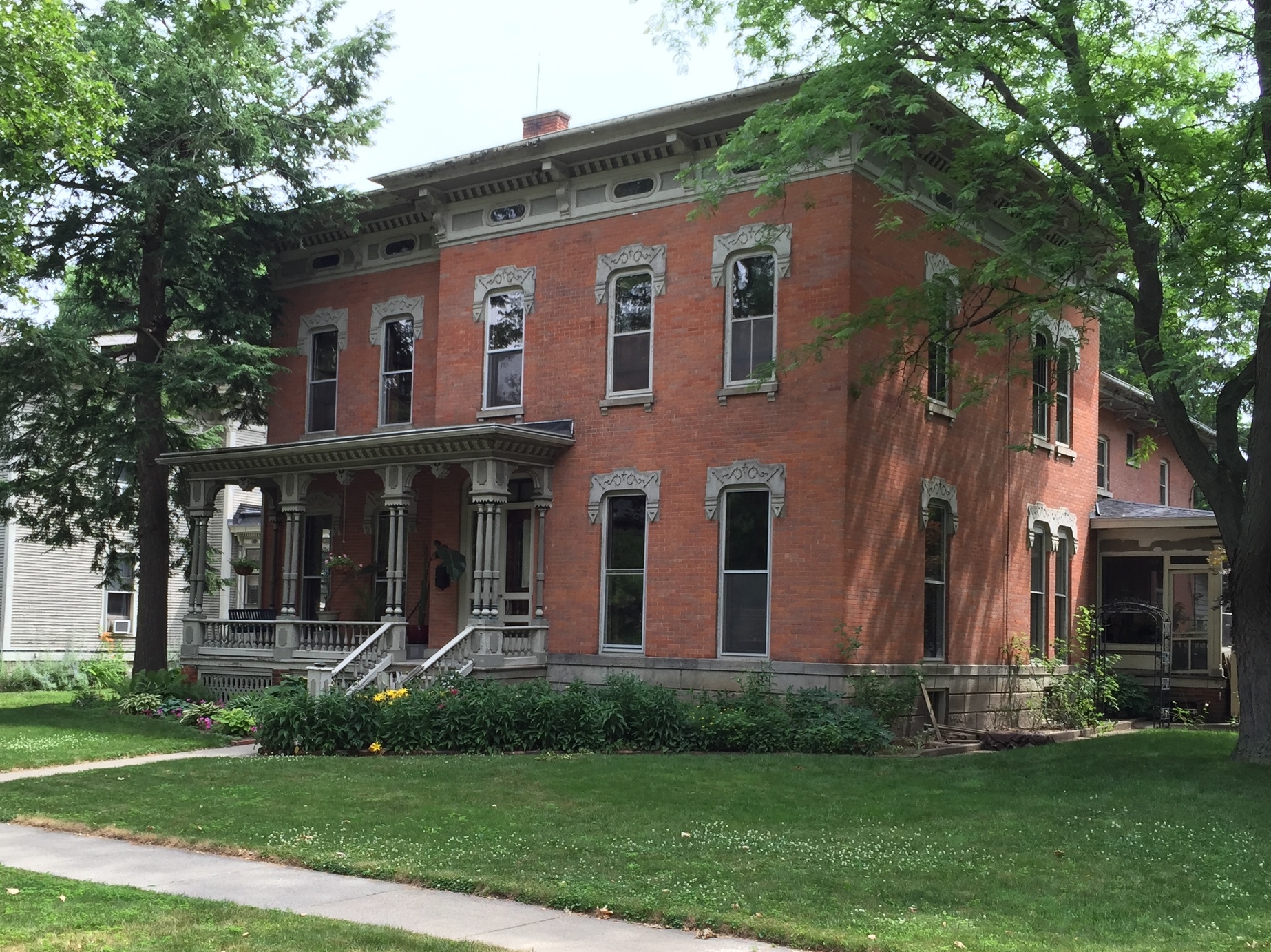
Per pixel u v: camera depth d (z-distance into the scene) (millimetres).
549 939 7258
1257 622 15438
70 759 15812
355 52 23688
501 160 21328
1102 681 23859
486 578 19688
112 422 23047
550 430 21047
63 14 18047
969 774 14273
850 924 7469
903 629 19078
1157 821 11164
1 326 21578
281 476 22500
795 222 18844
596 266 20812
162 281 24094
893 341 18094
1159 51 16797
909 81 16922
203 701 21781
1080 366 25562
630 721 17344
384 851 9766
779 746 16828
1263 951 6926
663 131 19688
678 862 9258
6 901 7977
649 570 19734
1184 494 36188
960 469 21047
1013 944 6988
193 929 7246
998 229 22406
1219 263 15703
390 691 17547
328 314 24922
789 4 16938
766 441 18750
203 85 21500
